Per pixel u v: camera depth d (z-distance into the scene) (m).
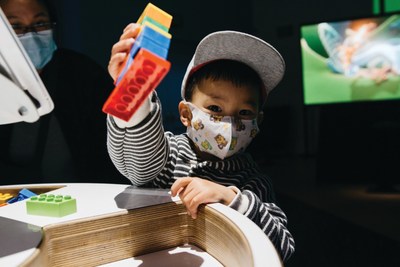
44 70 1.39
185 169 0.96
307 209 3.42
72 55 1.44
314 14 5.61
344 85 4.30
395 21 4.05
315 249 2.52
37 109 0.52
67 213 0.66
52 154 1.37
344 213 3.26
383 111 4.14
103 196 0.78
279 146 5.86
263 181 0.94
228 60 0.95
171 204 0.72
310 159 5.83
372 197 3.72
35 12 1.28
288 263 2.32
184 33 3.67
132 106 0.49
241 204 0.75
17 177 1.39
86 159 1.41
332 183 4.33
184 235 0.74
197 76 0.94
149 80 0.46
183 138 1.04
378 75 4.17
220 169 0.94
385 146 3.97
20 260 0.49
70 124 1.39
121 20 3.12
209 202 0.71
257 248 0.47
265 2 5.73
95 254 0.65
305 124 5.71
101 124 1.43
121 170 0.94
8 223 0.62
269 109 5.71
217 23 3.95
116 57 0.61
